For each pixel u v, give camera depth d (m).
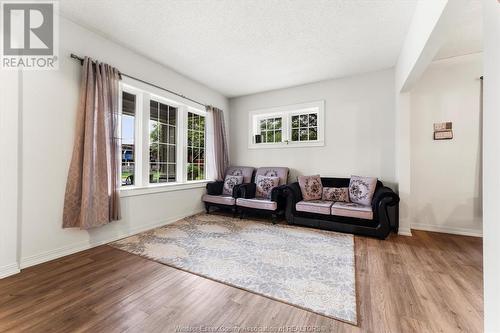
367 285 1.81
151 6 2.16
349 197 3.47
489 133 0.87
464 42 2.76
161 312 1.48
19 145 2.04
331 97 3.99
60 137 2.31
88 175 2.37
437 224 3.27
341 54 3.09
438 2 1.60
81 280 1.87
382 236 2.84
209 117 4.46
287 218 3.49
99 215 2.50
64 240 2.35
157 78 3.38
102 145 2.54
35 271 2.01
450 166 3.20
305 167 4.21
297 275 1.96
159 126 3.61
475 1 2.06
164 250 2.50
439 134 3.24
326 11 2.21
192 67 3.53
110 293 1.69
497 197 0.83
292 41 2.77
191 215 4.06
